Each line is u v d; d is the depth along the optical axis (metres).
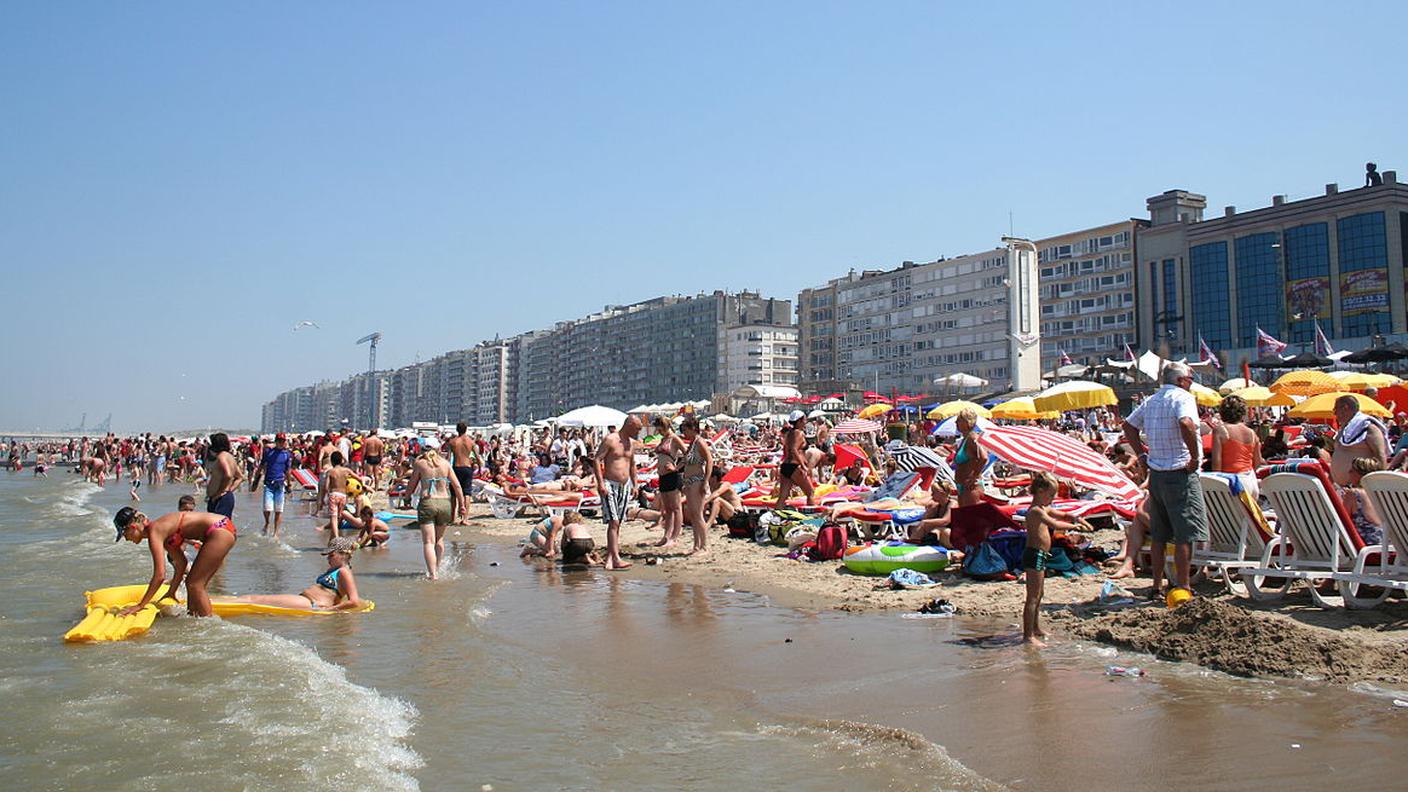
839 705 5.62
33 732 5.29
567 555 12.41
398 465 33.41
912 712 5.41
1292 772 4.27
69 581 11.27
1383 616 7.18
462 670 6.70
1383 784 4.10
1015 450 10.85
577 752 4.88
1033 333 54.44
